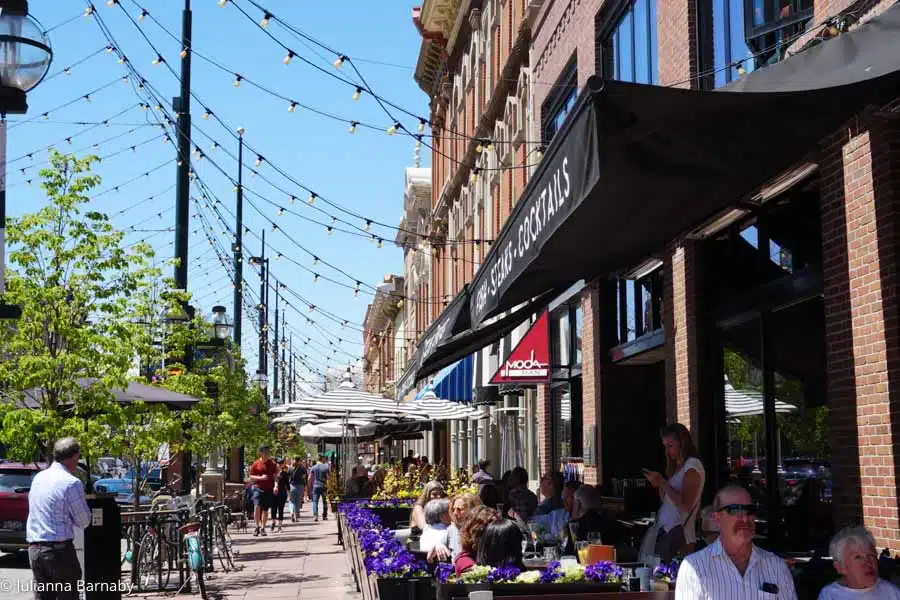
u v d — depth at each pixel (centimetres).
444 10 3634
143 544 1442
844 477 901
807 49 678
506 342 2522
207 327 2670
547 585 659
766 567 504
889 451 824
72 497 945
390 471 2586
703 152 692
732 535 504
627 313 1697
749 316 1155
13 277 1416
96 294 1480
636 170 686
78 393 1449
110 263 1475
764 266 1134
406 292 6316
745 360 1181
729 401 1231
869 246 857
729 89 642
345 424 2575
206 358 2692
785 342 1076
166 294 1909
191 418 1956
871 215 852
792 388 1054
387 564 762
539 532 1116
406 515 1697
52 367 1400
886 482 828
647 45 1522
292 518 3278
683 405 1327
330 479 2617
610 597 619
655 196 794
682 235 1280
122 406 1550
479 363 2827
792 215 1055
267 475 2588
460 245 3759
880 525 837
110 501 1126
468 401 2814
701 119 649
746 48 1165
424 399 2698
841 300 909
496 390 2741
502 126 2798
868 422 859
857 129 870
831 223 926
